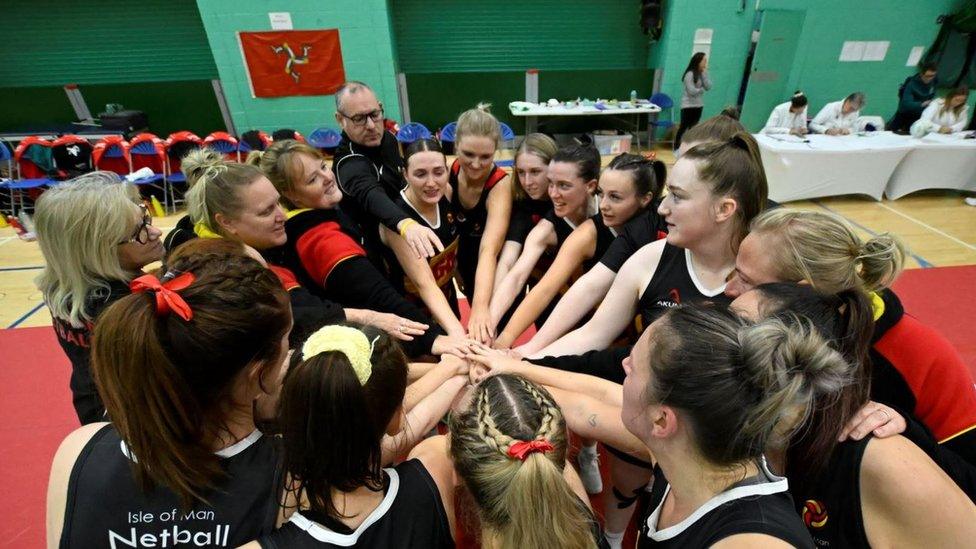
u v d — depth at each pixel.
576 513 0.67
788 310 0.68
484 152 1.56
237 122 6.52
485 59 7.41
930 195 5.17
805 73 6.79
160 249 1.28
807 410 0.59
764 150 4.91
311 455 0.64
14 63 6.69
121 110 6.20
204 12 5.78
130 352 0.58
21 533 1.67
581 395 1.01
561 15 7.17
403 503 0.71
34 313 3.27
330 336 0.67
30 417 2.24
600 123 7.30
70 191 1.08
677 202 1.03
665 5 6.75
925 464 0.63
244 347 0.63
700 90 6.34
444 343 1.26
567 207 1.49
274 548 0.62
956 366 0.83
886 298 0.85
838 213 4.72
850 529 0.69
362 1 5.86
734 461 0.58
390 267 1.63
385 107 6.54
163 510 0.65
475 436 0.71
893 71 6.82
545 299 1.39
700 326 0.60
